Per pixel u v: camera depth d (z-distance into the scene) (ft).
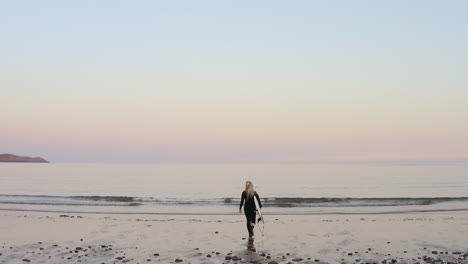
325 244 40.29
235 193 129.80
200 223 55.98
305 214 67.36
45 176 262.06
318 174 301.02
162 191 137.39
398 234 46.34
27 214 66.03
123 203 88.12
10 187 153.99
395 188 150.71
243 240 42.63
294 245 39.75
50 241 41.86
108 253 35.81
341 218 61.72
